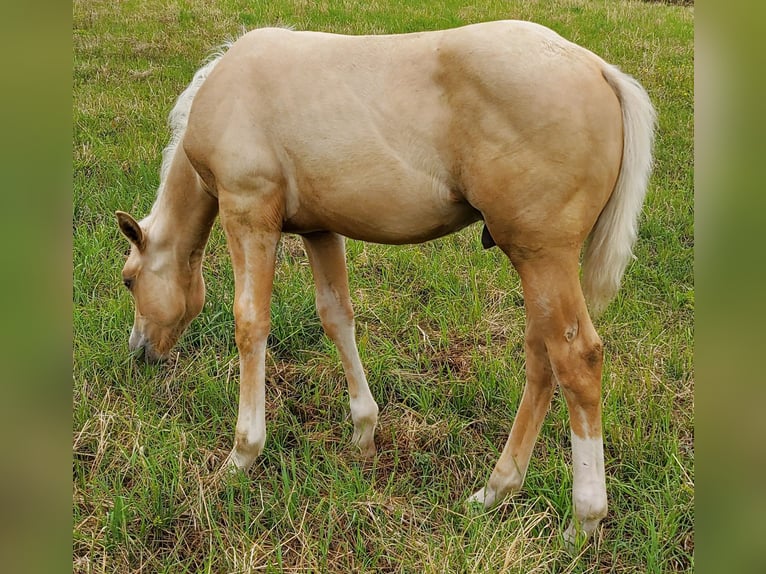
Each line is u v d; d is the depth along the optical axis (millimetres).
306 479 2701
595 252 2414
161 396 3271
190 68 7246
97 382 3238
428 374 3518
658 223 4723
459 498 2768
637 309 3891
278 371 3529
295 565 2385
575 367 2295
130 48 7855
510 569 2230
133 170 5219
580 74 2172
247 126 2463
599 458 2361
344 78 2355
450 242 4723
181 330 3289
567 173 2150
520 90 2129
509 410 3207
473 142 2205
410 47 2312
